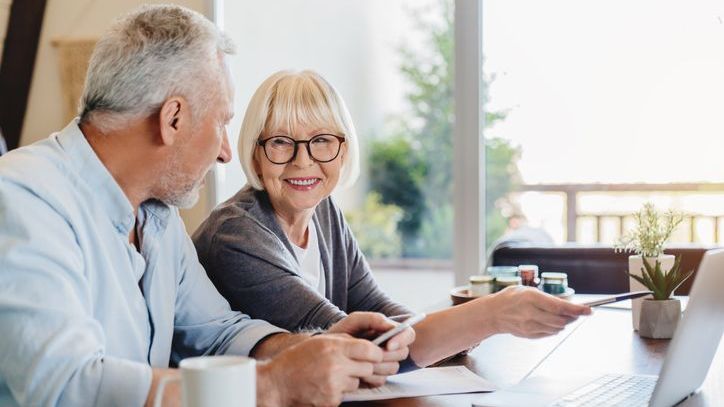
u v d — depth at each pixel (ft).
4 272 3.59
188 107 4.26
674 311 5.59
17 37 12.47
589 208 12.59
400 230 21.93
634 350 5.23
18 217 3.73
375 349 3.70
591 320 6.38
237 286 5.66
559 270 8.22
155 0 12.03
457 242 10.68
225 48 4.52
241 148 6.09
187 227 11.92
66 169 4.14
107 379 3.48
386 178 21.63
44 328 3.52
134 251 4.52
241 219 5.83
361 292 6.91
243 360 2.59
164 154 4.29
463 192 10.62
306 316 5.50
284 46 13.44
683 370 3.81
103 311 4.21
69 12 12.40
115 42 4.18
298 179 6.01
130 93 4.14
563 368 4.70
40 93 12.58
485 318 4.64
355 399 4.01
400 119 21.39
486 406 3.81
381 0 20.13
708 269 3.62
